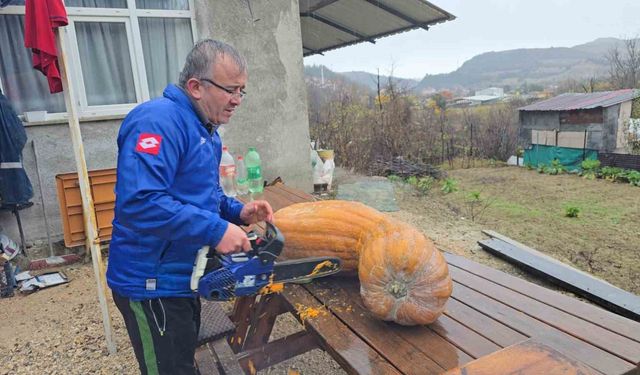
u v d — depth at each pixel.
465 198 9.61
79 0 4.62
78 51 4.68
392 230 1.87
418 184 9.95
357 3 7.65
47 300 3.69
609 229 7.23
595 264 5.57
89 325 3.26
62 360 2.82
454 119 18.44
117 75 4.92
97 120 4.77
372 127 13.54
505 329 1.74
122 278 1.60
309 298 2.07
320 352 2.99
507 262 4.51
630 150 13.16
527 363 1.30
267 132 5.92
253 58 5.67
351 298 2.06
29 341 3.06
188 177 1.56
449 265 2.54
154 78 5.17
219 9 5.36
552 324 1.76
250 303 2.60
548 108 14.87
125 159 1.40
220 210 2.00
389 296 1.71
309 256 2.12
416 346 1.63
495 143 16.73
